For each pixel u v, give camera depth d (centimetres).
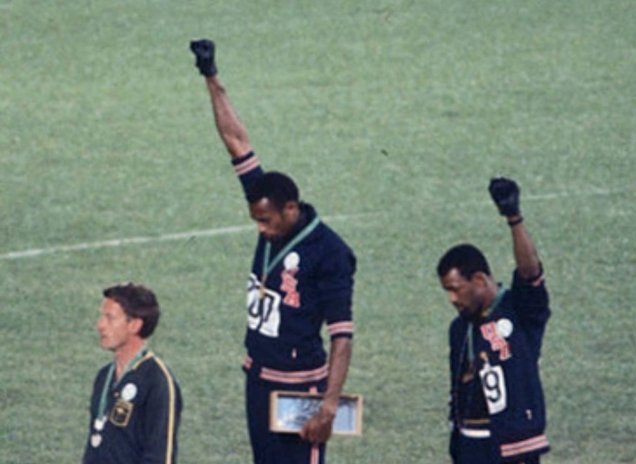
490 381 2906
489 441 2931
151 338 4353
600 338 4322
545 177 5559
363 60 6769
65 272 4831
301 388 3102
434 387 4047
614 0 7362
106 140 6012
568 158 5725
